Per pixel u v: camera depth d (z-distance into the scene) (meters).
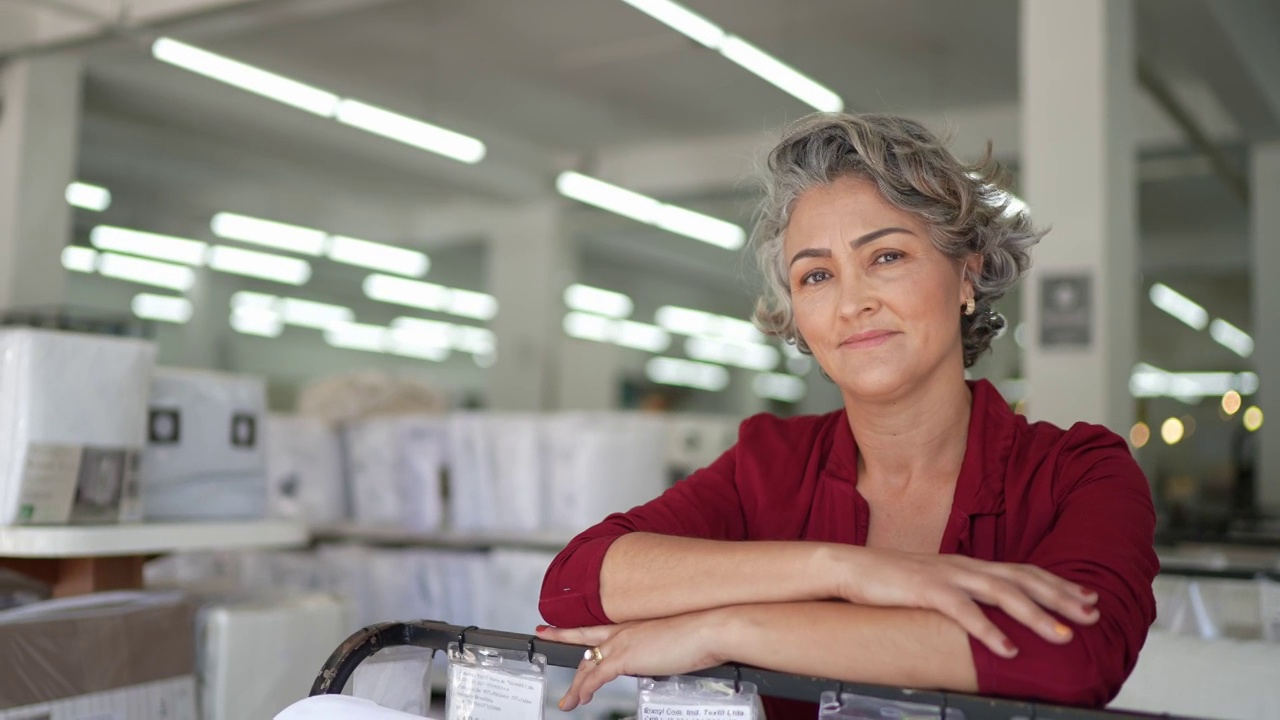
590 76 7.80
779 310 1.24
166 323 16.91
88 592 2.07
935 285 1.04
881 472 1.15
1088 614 0.81
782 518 1.21
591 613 1.00
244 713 2.01
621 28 6.89
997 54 7.05
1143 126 7.73
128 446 2.04
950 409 1.11
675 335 21.39
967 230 1.05
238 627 2.01
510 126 8.99
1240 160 8.63
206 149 9.29
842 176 1.05
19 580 2.07
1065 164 4.20
